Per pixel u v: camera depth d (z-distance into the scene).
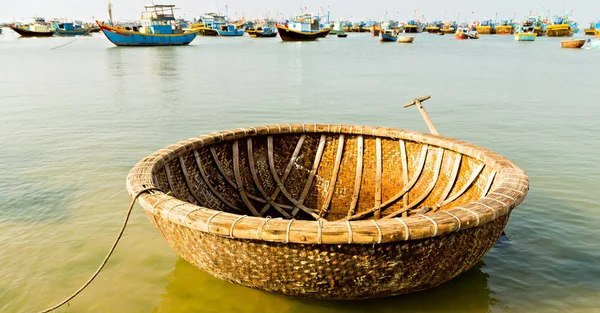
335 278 3.40
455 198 5.34
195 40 82.31
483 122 12.26
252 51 49.12
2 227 5.60
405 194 6.09
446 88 19.36
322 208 6.35
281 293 3.74
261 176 6.49
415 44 68.00
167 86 19.83
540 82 21.25
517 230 5.56
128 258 4.91
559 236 5.39
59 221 5.80
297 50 51.31
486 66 30.23
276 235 3.11
